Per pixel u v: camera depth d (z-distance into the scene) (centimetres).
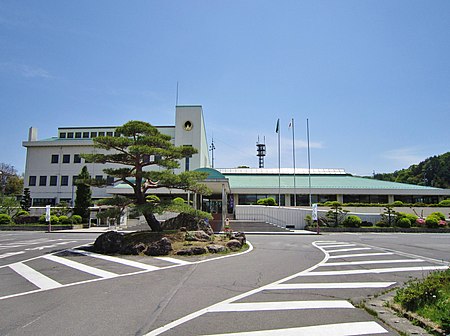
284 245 1803
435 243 1934
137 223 3450
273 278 914
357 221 3127
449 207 3788
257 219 3503
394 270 1039
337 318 572
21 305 654
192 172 1677
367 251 1532
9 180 6812
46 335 496
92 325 539
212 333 504
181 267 1085
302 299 696
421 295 604
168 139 1716
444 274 720
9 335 496
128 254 1362
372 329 519
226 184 2728
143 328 526
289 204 4331
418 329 510
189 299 696
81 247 1580
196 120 4622
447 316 508
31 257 1326
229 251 1470
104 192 4741
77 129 5300
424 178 7012
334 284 840
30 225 3259
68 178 4862
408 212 3762
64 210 3791
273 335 495
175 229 1789
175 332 508
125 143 1558
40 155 4959
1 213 3678
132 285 826
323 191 4266
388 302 652
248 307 638
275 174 5112
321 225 3195
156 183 1752
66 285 827
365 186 4375
